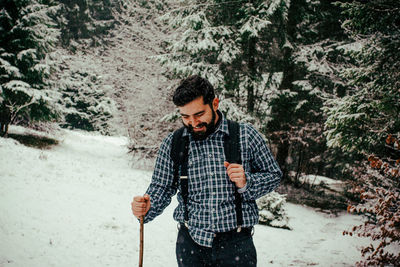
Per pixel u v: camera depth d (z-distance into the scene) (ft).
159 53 41.06
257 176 5.06
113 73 42.45
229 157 5.13
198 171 5.20
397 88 19.48
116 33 45.73
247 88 37.78
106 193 24.07
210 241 5.07
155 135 41.86
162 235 17.47
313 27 41.96
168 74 39.93
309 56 37.96
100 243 15.10
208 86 4.80
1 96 39.55
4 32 43.24
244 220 5.10
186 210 5.36
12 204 17.75
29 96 42.91
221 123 5.26
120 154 52.80
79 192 22.80
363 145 21.58
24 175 24.13
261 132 36.81
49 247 13.74
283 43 37.50
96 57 48.19
